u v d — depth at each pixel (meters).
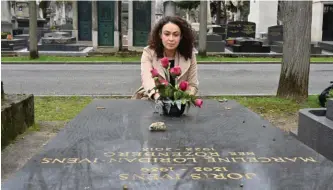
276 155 2.68
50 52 20.56
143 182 2.16
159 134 3.23
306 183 2.18
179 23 4.20
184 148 2.82
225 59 19.22
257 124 3.66
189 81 4.41
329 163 2.53
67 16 39.12
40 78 13.26
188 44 4.30
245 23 26.70
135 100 4.95
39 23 33.59
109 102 4.80
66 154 2.67
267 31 27.70
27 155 5.40
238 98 9.55
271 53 21.33
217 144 2.94
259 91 10.98
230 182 2.17
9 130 5.95
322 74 14.81
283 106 8.52
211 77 13.69
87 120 3.79
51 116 7.78
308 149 2.85
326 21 27.14
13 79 13.02
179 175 2.27
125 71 15.19
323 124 4.80
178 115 3.94
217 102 4.91
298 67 9.08
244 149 2.82
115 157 2.60
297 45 9.02
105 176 2.25
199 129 3.42
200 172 2.32
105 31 21.83
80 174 2.29
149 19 22.08
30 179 2.22
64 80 12.83
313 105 8.59
